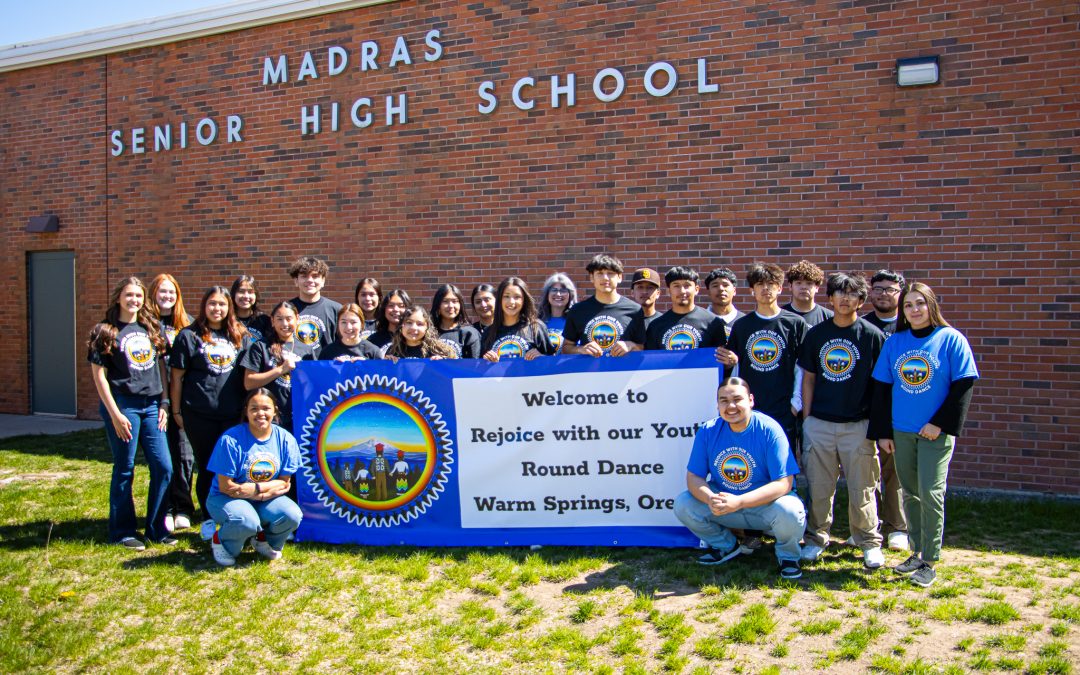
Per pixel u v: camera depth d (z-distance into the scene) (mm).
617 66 7555
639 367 5035
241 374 5406
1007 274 6367
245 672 3539
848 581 4434
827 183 6871
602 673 3463
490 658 3637
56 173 10609
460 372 5199
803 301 5352
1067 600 4145
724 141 7191
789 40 6945
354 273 8781
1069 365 6211
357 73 8711
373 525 5289
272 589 4480
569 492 5105
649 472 5031
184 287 9789
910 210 6633
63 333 10758
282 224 9172
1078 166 6156
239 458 4820
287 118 9094
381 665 3580
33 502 6293
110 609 4188
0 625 4004
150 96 9930
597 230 7684
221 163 9508
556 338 6129
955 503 5980
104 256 10320
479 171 8156
